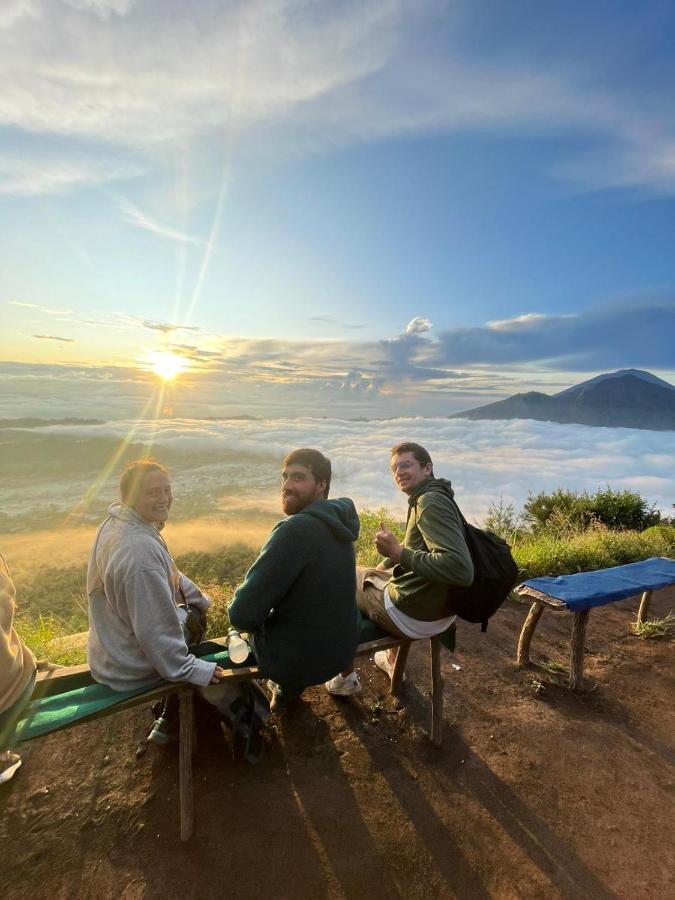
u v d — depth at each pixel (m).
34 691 1.92
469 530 2.44
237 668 2.06
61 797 2.06
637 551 6.07
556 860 1.88
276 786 2.18
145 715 2.60
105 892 1.67
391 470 2.68
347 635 2.13
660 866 1.87
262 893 1.69
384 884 1.75
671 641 3.83
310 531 1.97
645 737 2.64
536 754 2.47
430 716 2.75
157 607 1.76
